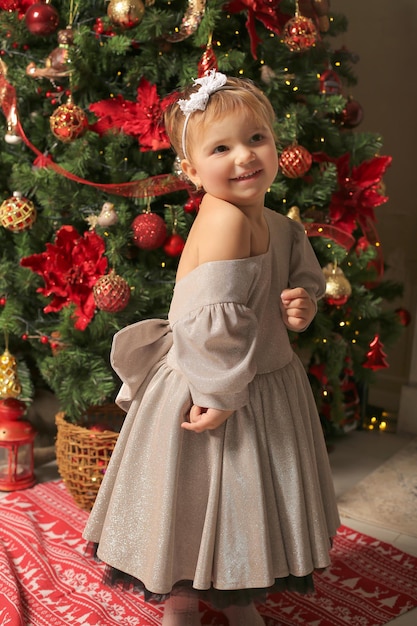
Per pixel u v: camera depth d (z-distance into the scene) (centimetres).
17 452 240
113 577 155
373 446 288
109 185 208
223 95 133
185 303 136
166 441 143
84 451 221
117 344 148
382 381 323
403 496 244
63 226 214
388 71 306
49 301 237
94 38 212
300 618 180
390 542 217
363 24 309
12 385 233
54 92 227
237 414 142
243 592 145
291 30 213
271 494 143
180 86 214
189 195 225
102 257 216
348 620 179
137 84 219
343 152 248
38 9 204
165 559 141
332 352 253
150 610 182
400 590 192
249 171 134
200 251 138
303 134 233
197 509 145
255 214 143
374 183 238
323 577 198
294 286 156
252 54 213
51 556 203
